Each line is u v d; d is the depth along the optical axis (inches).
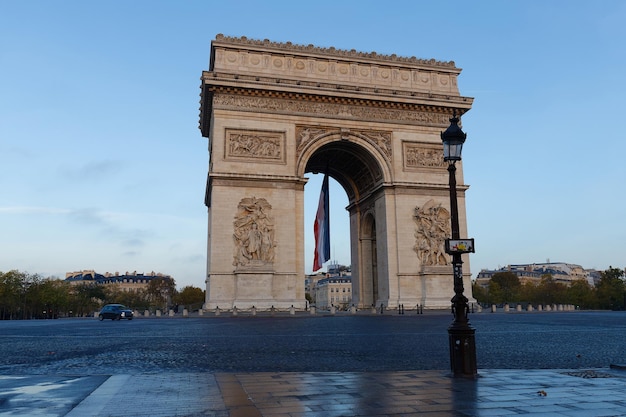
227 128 3383.4
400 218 3592.5
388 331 1833.2
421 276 3538.4
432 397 613.9
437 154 3769.7
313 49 3676.2
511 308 5890.8
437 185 3695.9
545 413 527.8
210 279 3179.1
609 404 573.0
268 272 3228.3
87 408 553.0
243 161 3373.5
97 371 888.3
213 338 1604.3
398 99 3678.6
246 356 1108.5
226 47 3518.7
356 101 3636.8
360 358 1063.6
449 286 3540.8
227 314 3100.4
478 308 4040.4
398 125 3727.9
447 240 832.3
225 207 3277.6
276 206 3371.1
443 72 3905.0
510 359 1056.2
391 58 3823.8
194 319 3004.4
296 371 873.5
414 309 3462.1
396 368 913.5
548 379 748.0
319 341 1466.5
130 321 3508.9
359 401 590.6
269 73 3565.5
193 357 1096.8
